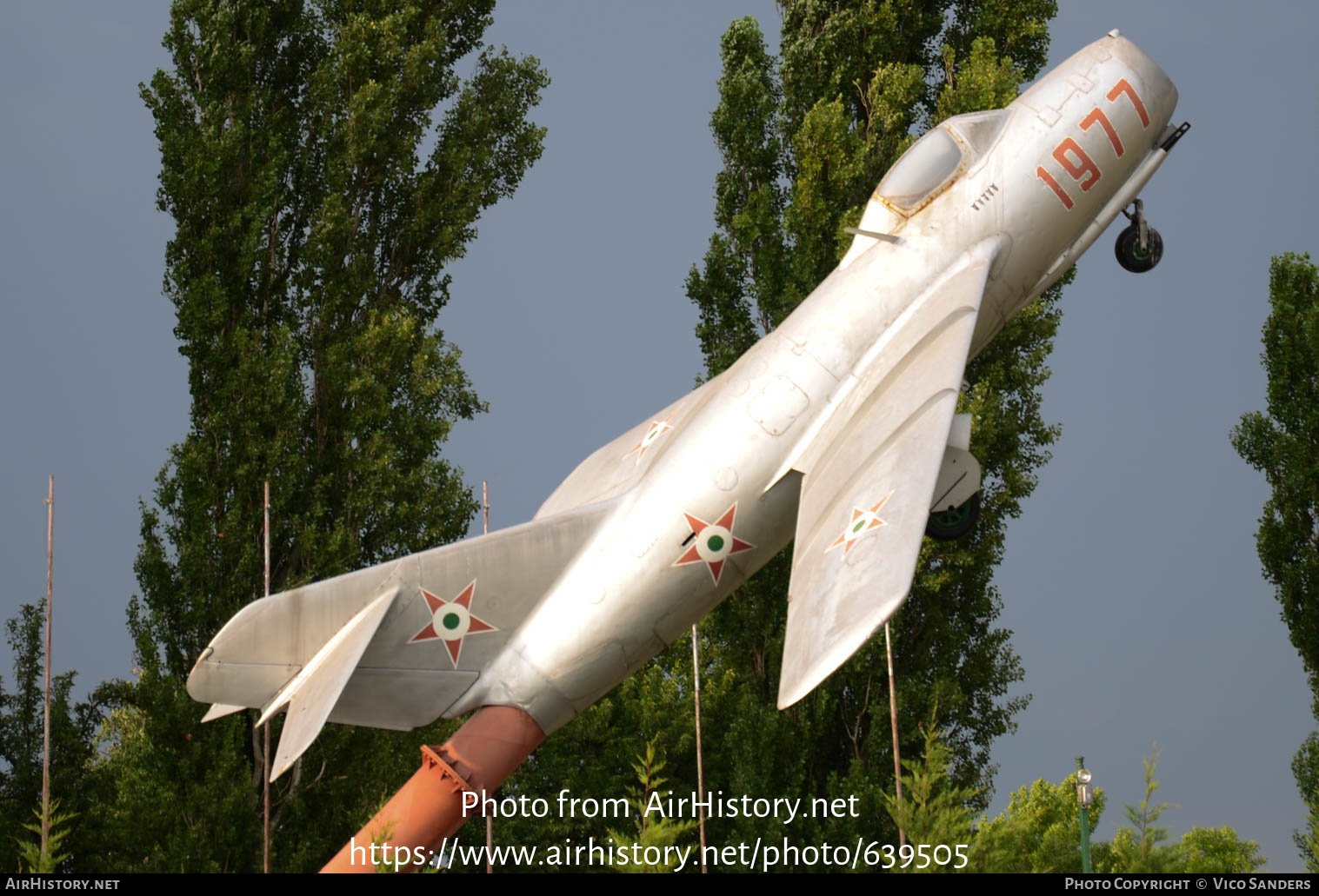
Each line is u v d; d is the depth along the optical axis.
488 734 17.06
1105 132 18.56
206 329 26.23
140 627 24.97
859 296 17.80
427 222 28.80
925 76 31.59
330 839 24.83
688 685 28.03
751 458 17.22
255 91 27.78
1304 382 26.59
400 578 17.06
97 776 26.09
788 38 31.36
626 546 17.33
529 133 30.36
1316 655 25.75
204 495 25.47
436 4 30.27
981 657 27.89
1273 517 26.47
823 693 26.91
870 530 14.27
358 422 26.80
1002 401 28.55
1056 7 31.05
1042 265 18.53
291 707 16.12
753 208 29.38
